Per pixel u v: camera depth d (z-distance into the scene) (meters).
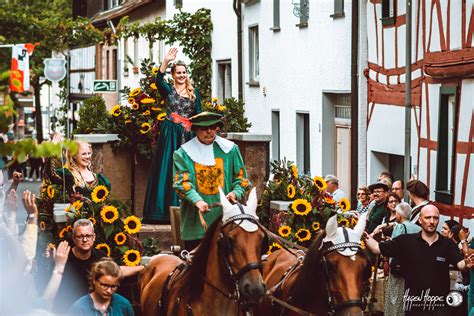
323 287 10.02
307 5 28.41
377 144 24.00
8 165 6.61
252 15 33.41
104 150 16.72
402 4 22.48
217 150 11.98
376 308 13.73
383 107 23.67
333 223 10.05
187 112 14.92
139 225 12.86
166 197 15.06
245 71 34.56
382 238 14.48
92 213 12.94
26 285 8.55
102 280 9.55
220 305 10.05
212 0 37.78
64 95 61.69
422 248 12.59
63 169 13.67
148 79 16.75
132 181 16.64
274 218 13.54
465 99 19.47
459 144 19.61
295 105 29.83
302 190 13.73
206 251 10.19
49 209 13.82
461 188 19.52
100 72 59.75
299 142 29.95
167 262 11.84
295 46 29.61
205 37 38.03
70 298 11.33
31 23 54.16
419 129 21.83
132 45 51.19
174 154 11.89
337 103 27.48
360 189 18.56
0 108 6.53
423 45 21.50
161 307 10.80
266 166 16.12
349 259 9.91
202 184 11.84
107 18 54.72
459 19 19.64
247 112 34.19
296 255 11.67
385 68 23.53
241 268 9.70
